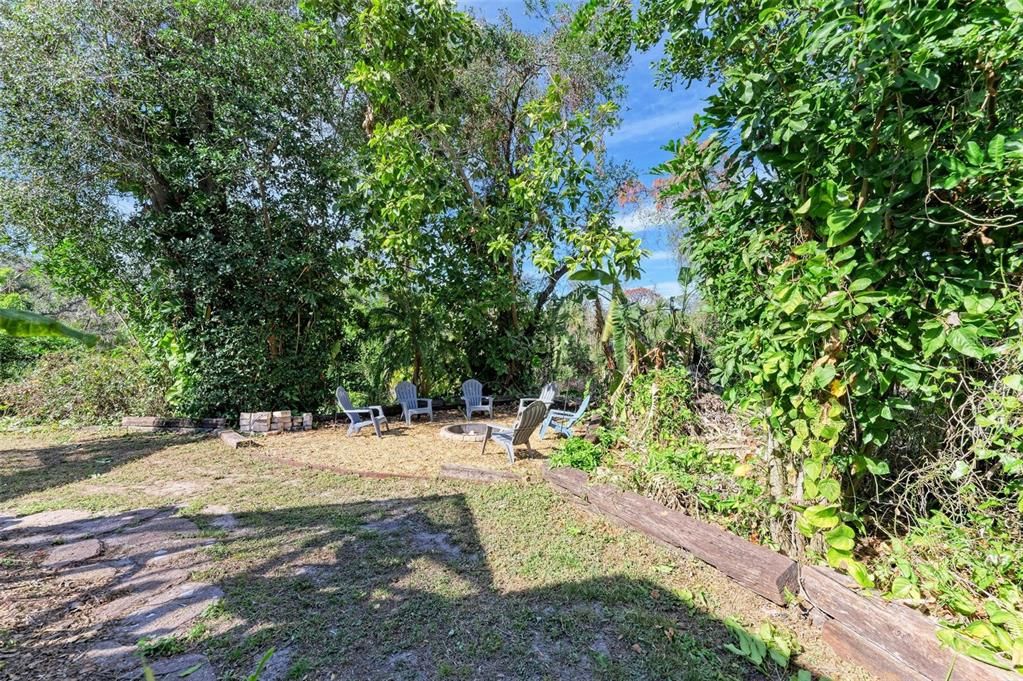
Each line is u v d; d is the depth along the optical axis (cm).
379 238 817
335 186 841
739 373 340
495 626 244
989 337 197
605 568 301
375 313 886
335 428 757
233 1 727
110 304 810
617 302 583
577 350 1014
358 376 909
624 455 459
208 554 321
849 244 241
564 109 917
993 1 176
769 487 316
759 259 285
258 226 758
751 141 267
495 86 919
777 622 246
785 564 263
